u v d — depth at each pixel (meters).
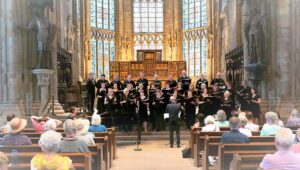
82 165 8.59
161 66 40.03
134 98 23.66
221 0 39.50
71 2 34.09
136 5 48.16
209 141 12.72
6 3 21.91
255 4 23.70
